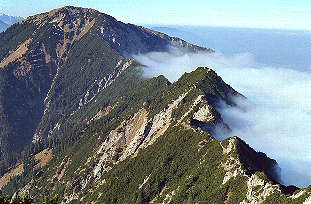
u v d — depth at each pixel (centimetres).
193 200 14088
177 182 16088
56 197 7106
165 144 18875
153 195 16512
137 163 19488
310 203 9775
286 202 10406
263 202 11012
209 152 15925
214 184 13912
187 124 19212
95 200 19400
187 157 17000
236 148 14650
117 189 18575
